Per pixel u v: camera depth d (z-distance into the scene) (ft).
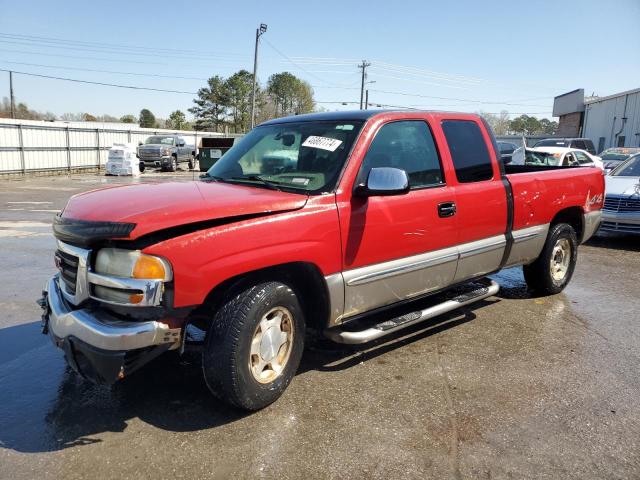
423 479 9.12
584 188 19.80
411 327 16.63
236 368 10.43
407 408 11.50
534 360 14.15
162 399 11.78
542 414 11.31
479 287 16.53
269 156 13.61
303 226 11.14
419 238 13.60
